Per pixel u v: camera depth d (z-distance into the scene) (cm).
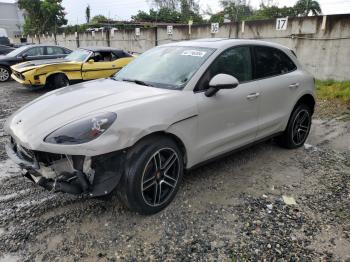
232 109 365
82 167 274
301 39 1096
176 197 346
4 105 802
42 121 290
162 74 365
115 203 333
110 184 275
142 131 282
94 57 1031
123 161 284
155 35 1677
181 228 295
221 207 329
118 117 276
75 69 988
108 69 1048
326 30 1024
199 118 331
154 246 272
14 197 346
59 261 255
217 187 369
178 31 1542
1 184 375
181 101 318
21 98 901
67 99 324
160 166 308
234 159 449
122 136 273
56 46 1375
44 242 276
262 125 414
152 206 308
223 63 367
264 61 423
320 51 1055
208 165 427
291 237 284
